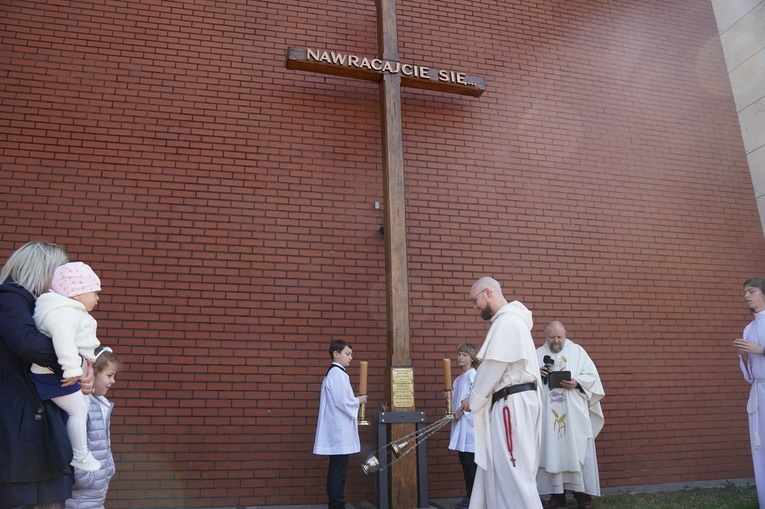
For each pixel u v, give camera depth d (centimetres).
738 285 811
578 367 612
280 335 634
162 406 586
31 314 272
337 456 527
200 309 620
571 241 759
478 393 392
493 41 816
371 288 674
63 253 299
